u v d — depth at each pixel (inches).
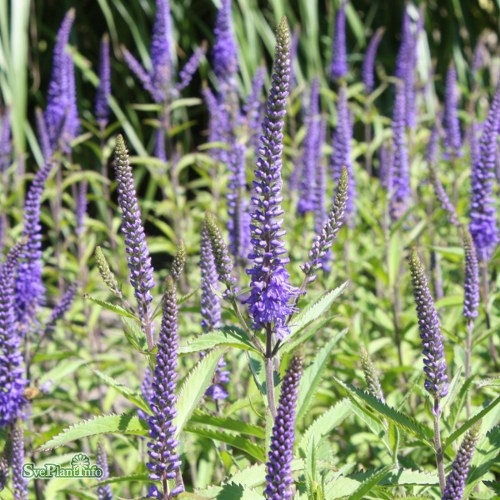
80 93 698.2
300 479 183.9
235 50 475.8
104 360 342.6
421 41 697.0
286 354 192.4
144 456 272.7
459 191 462.6
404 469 175.2
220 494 165.0
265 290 169.6
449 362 275.7
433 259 310.0
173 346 155.0
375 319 338.3
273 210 167.2
